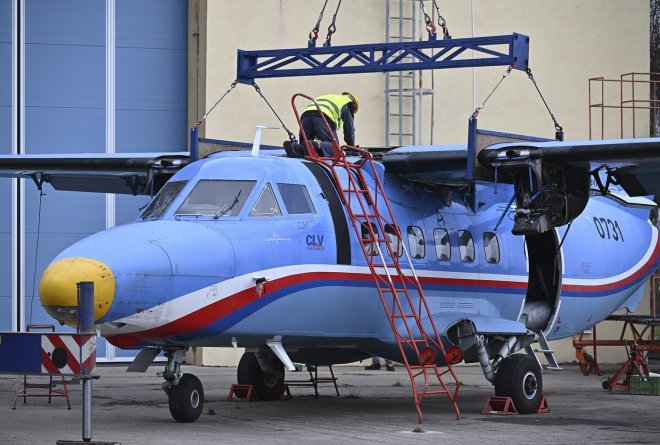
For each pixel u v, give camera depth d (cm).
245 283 2759
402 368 5309
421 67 3488
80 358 2256
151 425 2848
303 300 2905
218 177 2909
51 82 5269
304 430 2781
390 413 3244
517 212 3216
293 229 2905
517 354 3306
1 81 5216
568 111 5869
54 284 2456
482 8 5753
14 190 5150
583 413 3309
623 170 3250
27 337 2284
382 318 3162
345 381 4531
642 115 6003
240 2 5331
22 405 3431
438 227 3388
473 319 3219
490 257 3550
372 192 3197
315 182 3047
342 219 3042
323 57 5500
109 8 5344
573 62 5872
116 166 3631
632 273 4172
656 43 6172
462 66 3400
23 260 5162
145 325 2606
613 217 4153
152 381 4403
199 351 5259
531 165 3120
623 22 5950
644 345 4647
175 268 2623
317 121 3444
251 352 3559
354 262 3039
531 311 3844
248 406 3444
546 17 5841
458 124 5709
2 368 2297
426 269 3294
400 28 5578
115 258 2550
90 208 5266
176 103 5425
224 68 5297
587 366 5056
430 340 3153
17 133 5222
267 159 2998
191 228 2769
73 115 5294
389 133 5603
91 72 5319
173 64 5425
